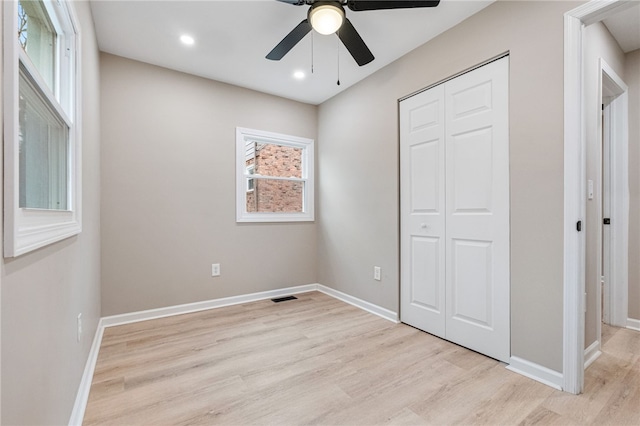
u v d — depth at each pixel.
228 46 2.57
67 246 1.28
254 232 3.47
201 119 3.13
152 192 2.86
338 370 1.92
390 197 2.86
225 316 2.92
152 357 2.09
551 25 1.73
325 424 1.44
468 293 2.20
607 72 2.19
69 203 1.39
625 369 1.89
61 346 1.17
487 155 2.07
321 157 3.88
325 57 2.75
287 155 3.83
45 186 1.11
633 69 2.52
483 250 2.10
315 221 3.95
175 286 2.98
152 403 1.59
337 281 3.58
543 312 1.77
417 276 2.61
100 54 2.63
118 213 2.70
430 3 1.71
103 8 2.06
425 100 2.53
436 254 2.45
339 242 3.55
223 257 3.26
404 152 2.74
